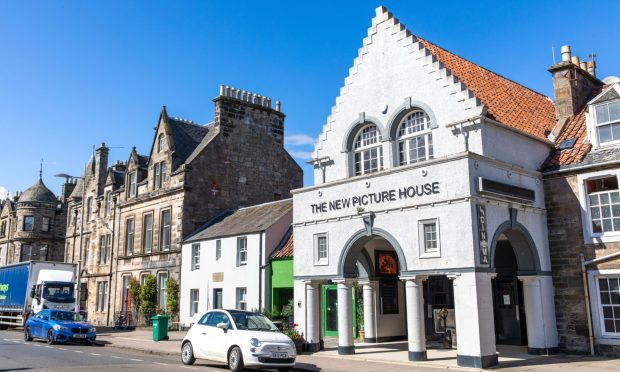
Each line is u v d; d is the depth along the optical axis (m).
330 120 21.92
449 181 16.20
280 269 26.06
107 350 21.91
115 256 39.34
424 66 19.00
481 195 15.99
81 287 44.91
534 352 17.50
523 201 17.62
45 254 59.22
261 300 26.14
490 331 15.25
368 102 20.67
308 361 17.23
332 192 19.81
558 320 18.09
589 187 18.16
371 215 18.20
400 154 19.62
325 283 23.69
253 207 32.34
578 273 17.81
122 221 39.22
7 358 18.00
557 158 19.17
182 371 14.84
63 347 22.64
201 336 16.44
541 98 23.83
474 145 17.20
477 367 14.74
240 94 36.66
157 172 36.31
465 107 17.62
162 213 34.97
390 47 20.23
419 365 15.71
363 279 22.72
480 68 22.03
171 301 31.97
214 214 34.00
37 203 59.41
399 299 23.70
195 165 33.56
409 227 17.09
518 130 18.25
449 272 15.80
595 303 17.31
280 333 15.77
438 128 18.28
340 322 18.77
